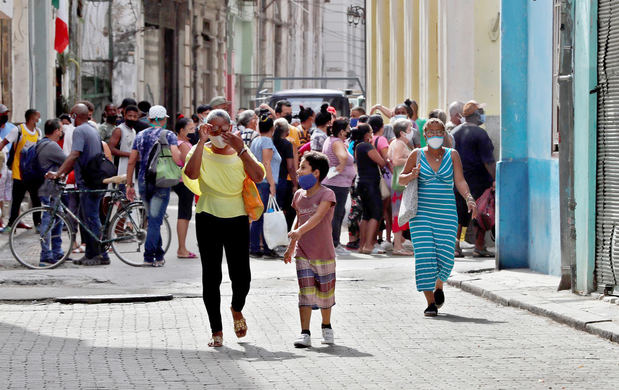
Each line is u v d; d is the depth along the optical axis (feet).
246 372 52.49
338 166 106.42
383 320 68.28
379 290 82.17
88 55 254.06
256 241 104.53
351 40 485.15
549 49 86.74
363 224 108.58
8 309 73.36
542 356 56.65
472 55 125.49
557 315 67.62
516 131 91.56
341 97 200.13
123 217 97.91
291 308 73.26
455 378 51.13
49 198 101.09
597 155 75.10
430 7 154.40
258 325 66.59
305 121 120.16
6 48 157.99
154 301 76.95
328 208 59.82
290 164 104.99
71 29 224.74
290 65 412.98
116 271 93.04
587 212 75.41
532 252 90.79
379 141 109.29
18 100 166.40
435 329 64.95
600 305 70.49
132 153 96.78
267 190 103.19
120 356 56.59
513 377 51.34
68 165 96.07
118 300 76.33
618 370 53.16
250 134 103.35
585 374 52.08
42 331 64.34
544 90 87.71
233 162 59.88
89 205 97.14
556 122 85.97
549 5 86.74
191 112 296.92
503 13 91.30
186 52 289.33
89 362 54.85
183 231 103.09
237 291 60.39
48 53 180.45
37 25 179.32
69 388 48.62
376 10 205.57
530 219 91.09
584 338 61.98
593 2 75.15
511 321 67.92
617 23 73.46
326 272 59.98
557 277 85.35
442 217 70.13
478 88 125.49
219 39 323.57
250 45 362.12
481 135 102.99
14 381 50.01
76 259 100.83
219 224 59.82
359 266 96.99
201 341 61.31
